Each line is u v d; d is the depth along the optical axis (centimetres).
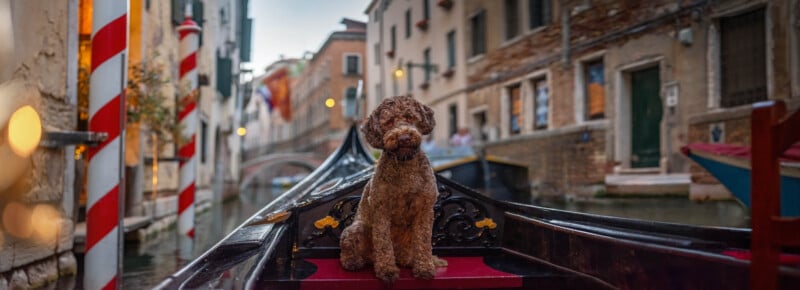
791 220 141
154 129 770
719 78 1024
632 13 1216
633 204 1010
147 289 422
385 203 232
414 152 224
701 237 201
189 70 761
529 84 1609
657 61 1155
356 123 579
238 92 2448
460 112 1970
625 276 215
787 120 149
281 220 268
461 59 1950
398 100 230
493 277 238
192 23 755
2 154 366
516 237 300
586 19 1362
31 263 418
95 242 375
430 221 238
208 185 1534
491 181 1232
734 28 1005
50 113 439
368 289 229
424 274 231
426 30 2180
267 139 6431
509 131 1723
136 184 742
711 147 653
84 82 588
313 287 228
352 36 2069
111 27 379
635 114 1257
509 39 1716
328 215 293
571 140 1389
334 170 504
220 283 167
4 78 362
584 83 1402
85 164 657
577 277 241
